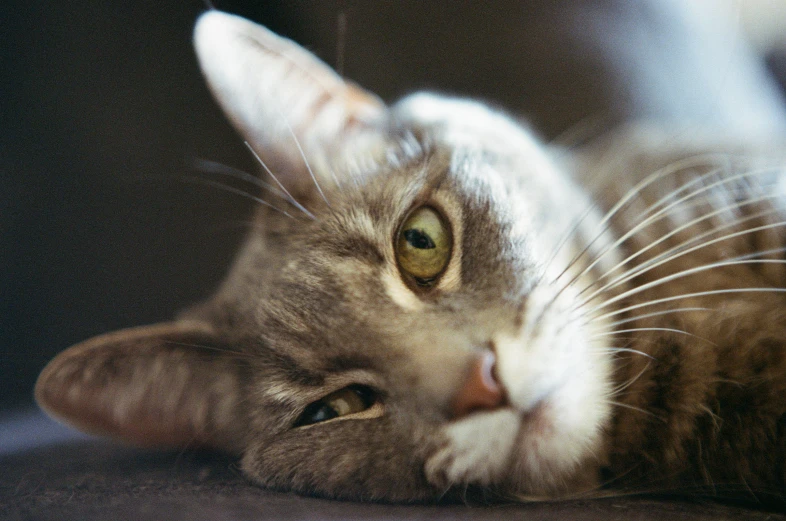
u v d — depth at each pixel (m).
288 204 0.29
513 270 0.26
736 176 0.27
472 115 0.33
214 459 0.29
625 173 0.30
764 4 0.43
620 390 0.26
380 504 0.25
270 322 0.27
